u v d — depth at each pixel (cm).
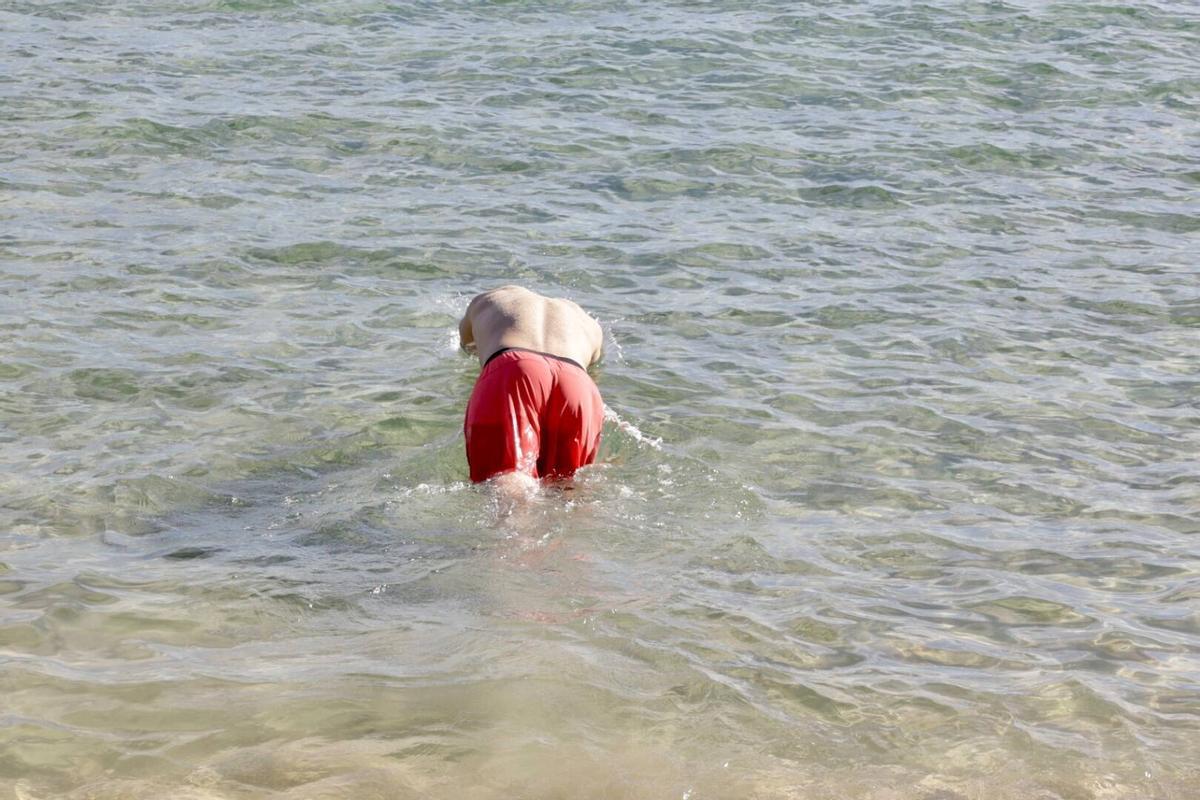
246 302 955
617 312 963
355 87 1515
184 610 575
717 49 1700
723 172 1285
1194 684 539
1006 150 1359
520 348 752
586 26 1797
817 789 469
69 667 526
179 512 670
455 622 573
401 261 1045
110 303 938
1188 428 794
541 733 494
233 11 1827
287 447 748
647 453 750
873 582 619
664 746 491
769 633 571
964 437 780
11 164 1225
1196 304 994
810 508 694
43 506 665
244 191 1188
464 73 1582
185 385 819
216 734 487
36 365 833
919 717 513
